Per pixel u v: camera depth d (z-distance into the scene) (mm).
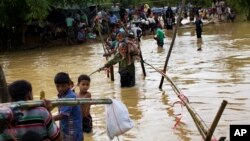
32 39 31922
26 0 27688
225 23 46969
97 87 14086
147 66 18188
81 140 7387
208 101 11203
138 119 9969
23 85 5434
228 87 12766
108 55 15953
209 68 16547
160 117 10016
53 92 13766
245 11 47312
